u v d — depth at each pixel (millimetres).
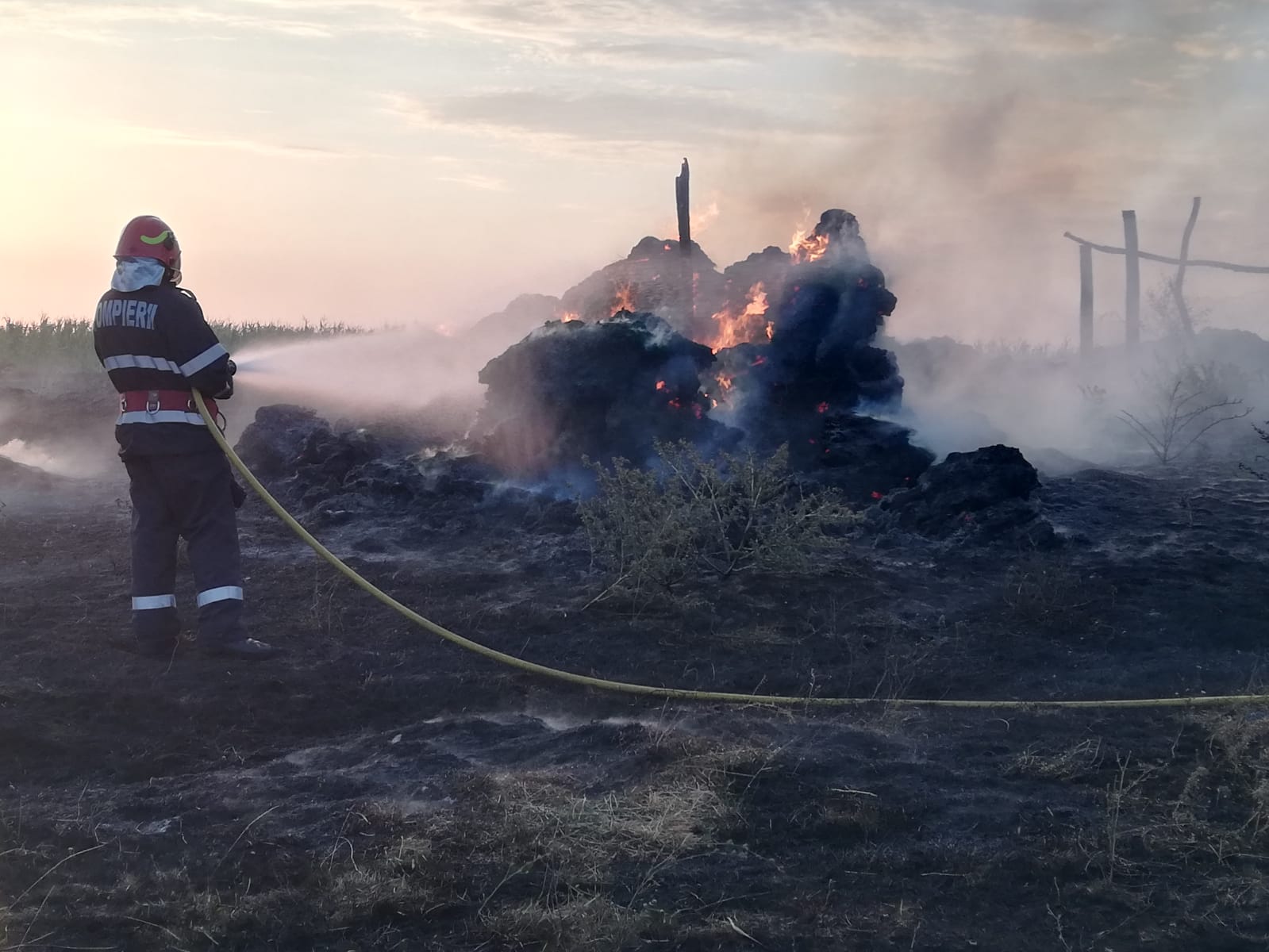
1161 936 3982
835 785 5082
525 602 7613
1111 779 5191
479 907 4117
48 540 9102
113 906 4125
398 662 6688
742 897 4199
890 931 4004
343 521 9625
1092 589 7914
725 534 8562
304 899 4156
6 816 4762
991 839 4641
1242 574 8281
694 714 5988
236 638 6664
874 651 6938
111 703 5934
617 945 3875
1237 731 5500
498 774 5105
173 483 6613
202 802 4910
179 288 6840
